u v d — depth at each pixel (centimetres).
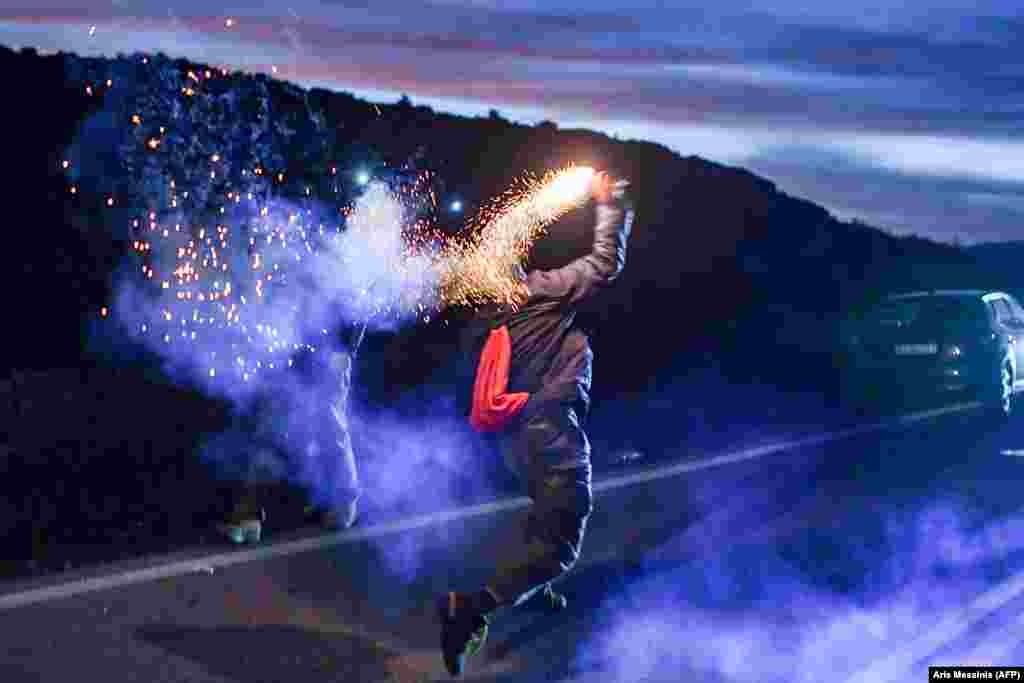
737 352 1695
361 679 618
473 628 613
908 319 1527
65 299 1242
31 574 725
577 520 623
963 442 1302
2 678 591
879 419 1414
